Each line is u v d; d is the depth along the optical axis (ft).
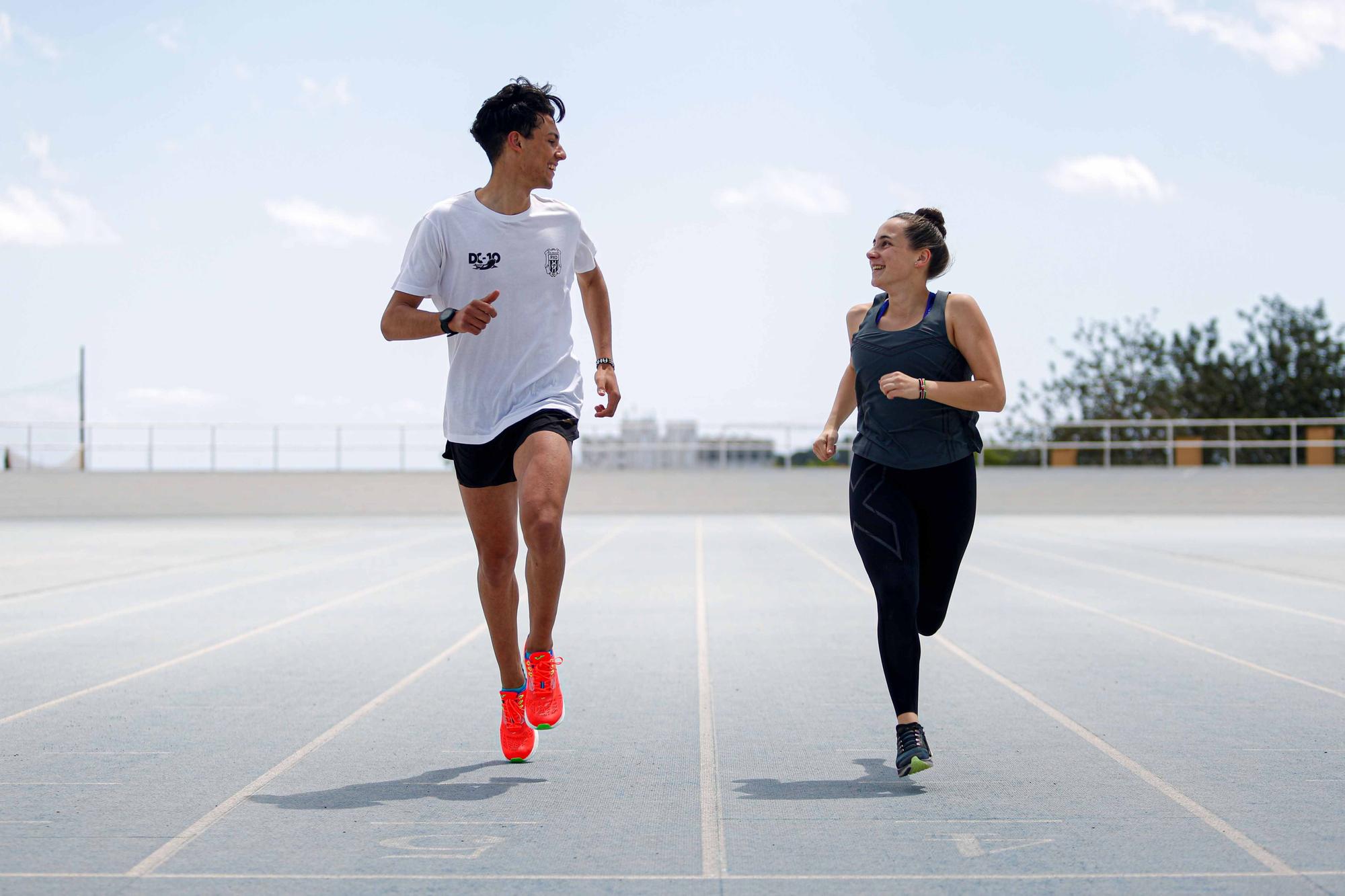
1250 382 136.87
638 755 14.03
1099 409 137.80
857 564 41.34
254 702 17.40
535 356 13.32
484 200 13.34
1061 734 15.03
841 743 14.65
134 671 20.07
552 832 10.87
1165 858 10.00
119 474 90.53
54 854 10.23
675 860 10.03
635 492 87.45
